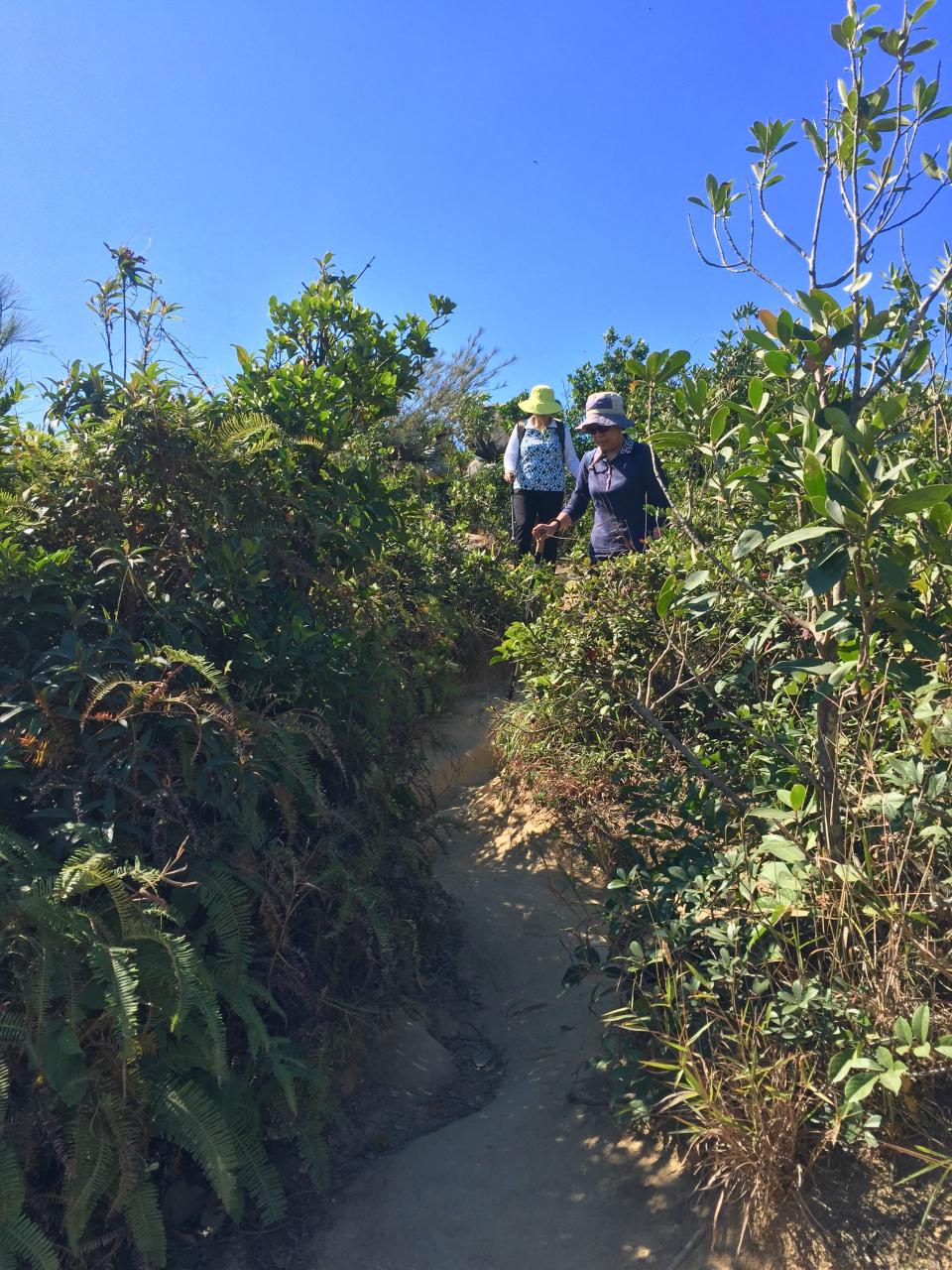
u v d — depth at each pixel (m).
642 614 4.48
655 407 5.17
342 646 3.46
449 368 15.16
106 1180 2.18
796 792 2.53
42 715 2.48
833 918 2.56
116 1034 2.19
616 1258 2.31
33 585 2.68
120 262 3.76
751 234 2.69
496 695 5.86
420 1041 3.22
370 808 3.22
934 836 2.50
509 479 7.56
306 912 2.94
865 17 2.46
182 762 2.58
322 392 3.72
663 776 3.89
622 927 2.94
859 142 2.50
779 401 2.76
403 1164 2.71
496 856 4.37
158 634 2.95
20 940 2.23
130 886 2.44
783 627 3.65
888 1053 2.15
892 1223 2.20
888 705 2.93
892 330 2.58
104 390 3.24
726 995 2.66
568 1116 2.78
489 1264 2.37
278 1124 2.60
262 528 3.23
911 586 2.51
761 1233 2.25
